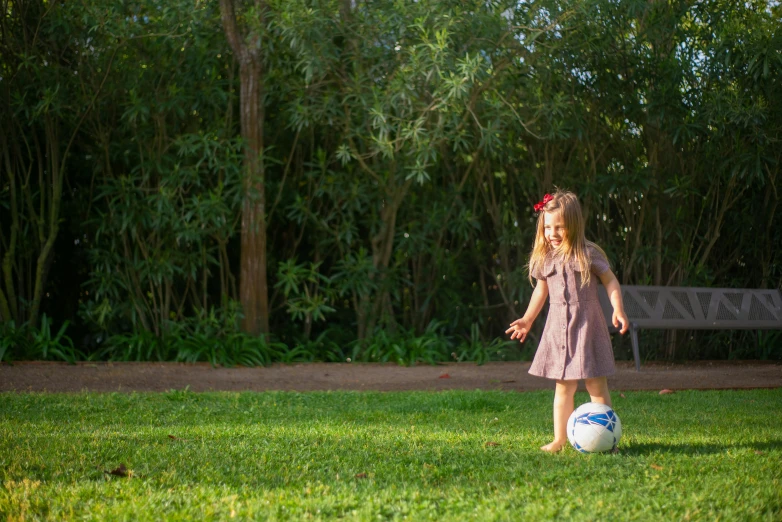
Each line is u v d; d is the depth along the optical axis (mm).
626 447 3535
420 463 3109
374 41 7715
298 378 6863
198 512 2342
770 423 4355
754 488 2621
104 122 8211
